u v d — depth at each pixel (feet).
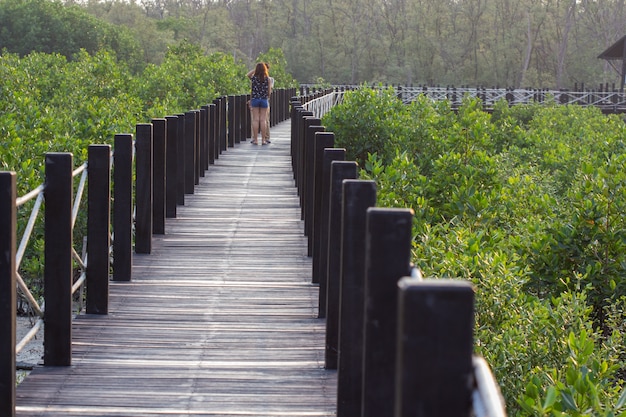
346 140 51.31
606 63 307.99
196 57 102.17
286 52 325.21
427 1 314.35
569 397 17.84
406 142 50.03
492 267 23.88
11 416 13.80
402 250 9.93
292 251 28.53
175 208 33.68
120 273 24.09
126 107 55.77
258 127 61.26
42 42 201.77
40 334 32.32
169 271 25.44
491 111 121.90
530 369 21.17
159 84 78.38
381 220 9.92
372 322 10.12
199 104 78.28
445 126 54.65
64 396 15.80
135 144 27.09
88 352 18.21
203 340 19.24
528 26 300.61
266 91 60.75
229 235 30.73
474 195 34.32
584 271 30.99
